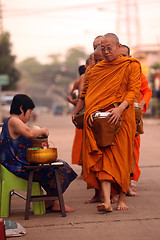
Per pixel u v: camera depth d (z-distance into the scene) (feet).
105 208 20.48
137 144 26.32
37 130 21.02
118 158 21.01
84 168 21.49
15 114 21.57
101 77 21.16
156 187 27.71
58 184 20.71
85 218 20.07
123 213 20.77
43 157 20.06
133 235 17.06
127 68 21.02
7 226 18.04
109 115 20.44
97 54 23.88
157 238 16.60
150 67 206.08
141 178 31.35
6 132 21.13
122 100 21.13
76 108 24.21
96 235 17.22
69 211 21.72
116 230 17.83
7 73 209.97
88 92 21.50
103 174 20.76
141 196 24.95
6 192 21.16
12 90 213.05
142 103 26.27
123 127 21.29
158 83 194.59
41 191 21.65
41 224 19.29
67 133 91.71
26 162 21.12
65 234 17.54
